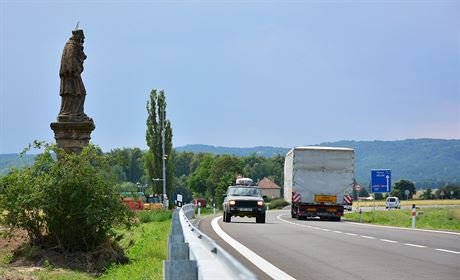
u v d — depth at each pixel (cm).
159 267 1883
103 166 2339
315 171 5925
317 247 2402
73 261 2255
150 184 11519
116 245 2462
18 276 1905
